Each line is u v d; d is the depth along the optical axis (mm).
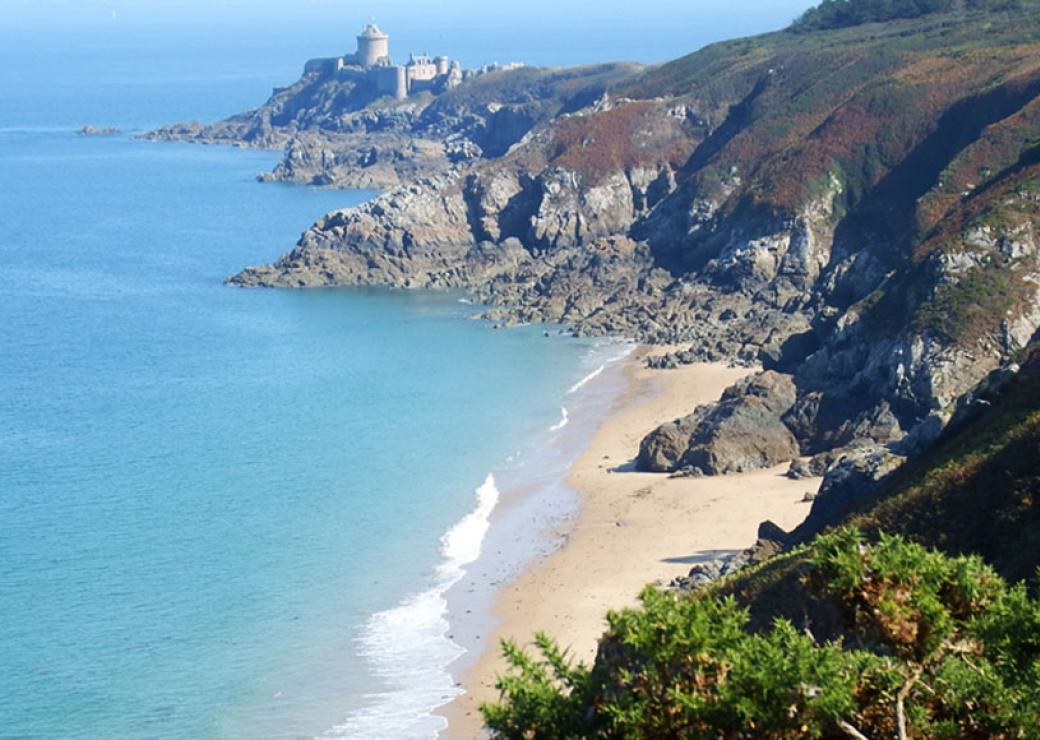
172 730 61469
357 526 87375
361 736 60688
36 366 134375
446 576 78938
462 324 151750
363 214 184375
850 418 102375
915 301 113125
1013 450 59969
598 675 28547
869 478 73938
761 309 147500
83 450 105438
